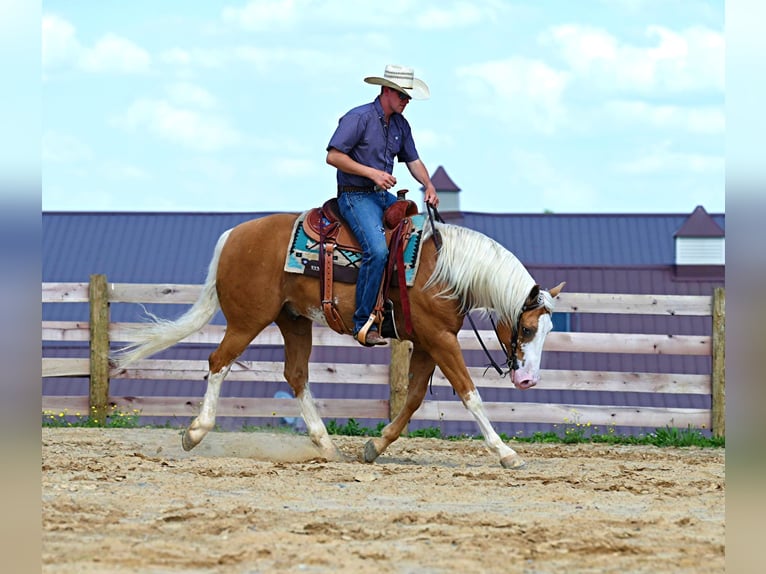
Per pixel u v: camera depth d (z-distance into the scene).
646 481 10.27
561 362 28.47
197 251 38.81
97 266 38.19
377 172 10.63
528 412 15.03
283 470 10.45
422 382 11.50
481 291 10.66
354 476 10.09
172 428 14.87
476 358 25.09
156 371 15.31
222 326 15.38
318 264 10.95
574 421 14.97
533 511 8.58
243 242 11.27
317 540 7.41
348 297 10.90
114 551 6.97
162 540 7.34
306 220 11.16
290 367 11.91
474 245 10.70
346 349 26.55
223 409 15.05
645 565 6.87
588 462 12.01
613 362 28.06
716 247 36.03
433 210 11.17
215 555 6.96
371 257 10.66
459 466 11.48
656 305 14.88
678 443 14.20
